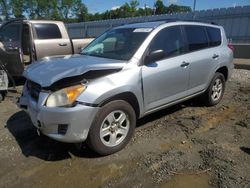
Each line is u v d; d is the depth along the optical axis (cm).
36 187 330
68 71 365
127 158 386
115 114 390
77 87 351
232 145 422
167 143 429
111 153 394
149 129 479
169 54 469
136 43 440
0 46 735
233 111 577
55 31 827
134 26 494
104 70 377
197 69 520
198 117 537
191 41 520
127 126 407
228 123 510
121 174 352
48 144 427
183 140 439
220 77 599
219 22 1995
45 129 361
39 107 358
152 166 367
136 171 357
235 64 1179
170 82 462
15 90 705
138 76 407
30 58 768
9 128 488
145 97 425
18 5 4438
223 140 439
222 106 606
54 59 446
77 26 3105
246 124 502
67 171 359
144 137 448
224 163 371
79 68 368
